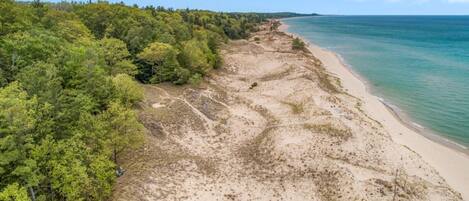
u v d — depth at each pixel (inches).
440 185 1521.9
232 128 2006.6
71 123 1330.0
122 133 1451.8
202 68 2940.5
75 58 1715.1
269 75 3186.5
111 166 1273.4
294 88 2628.0
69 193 1080.2
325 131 1815.9
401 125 2208.4
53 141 1127.6
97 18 3250.5
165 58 2682.1
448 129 2162.9
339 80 3201.3
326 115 2010.3
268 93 2628.0
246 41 5359.3
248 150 1760.6
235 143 1844.2
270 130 1921.8
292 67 3238.2
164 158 1581.0
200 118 2044.8
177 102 2170.3
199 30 4347.9
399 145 1840.6
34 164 1014.4
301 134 1800.0
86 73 1679.4
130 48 2810.0
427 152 1847.9
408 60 4350.4
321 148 1689.2
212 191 1385.3
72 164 1132.5
